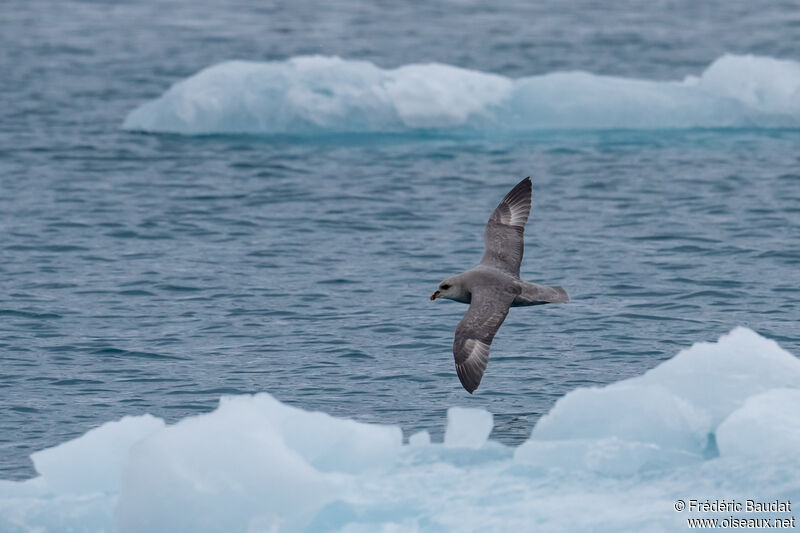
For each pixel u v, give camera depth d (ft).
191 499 137.90
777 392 158.30
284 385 199.21
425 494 146.20
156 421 160.35
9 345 221.05
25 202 346.95
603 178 378.32
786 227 311.68
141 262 283.59
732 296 249.34
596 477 149.07
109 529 142.82
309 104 457.27
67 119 489.26
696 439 157.79
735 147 424.05
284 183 374.63
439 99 459.73
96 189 365.81
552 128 465.06
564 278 266.57
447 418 183.42
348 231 314.96
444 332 227.81
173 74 611.88
